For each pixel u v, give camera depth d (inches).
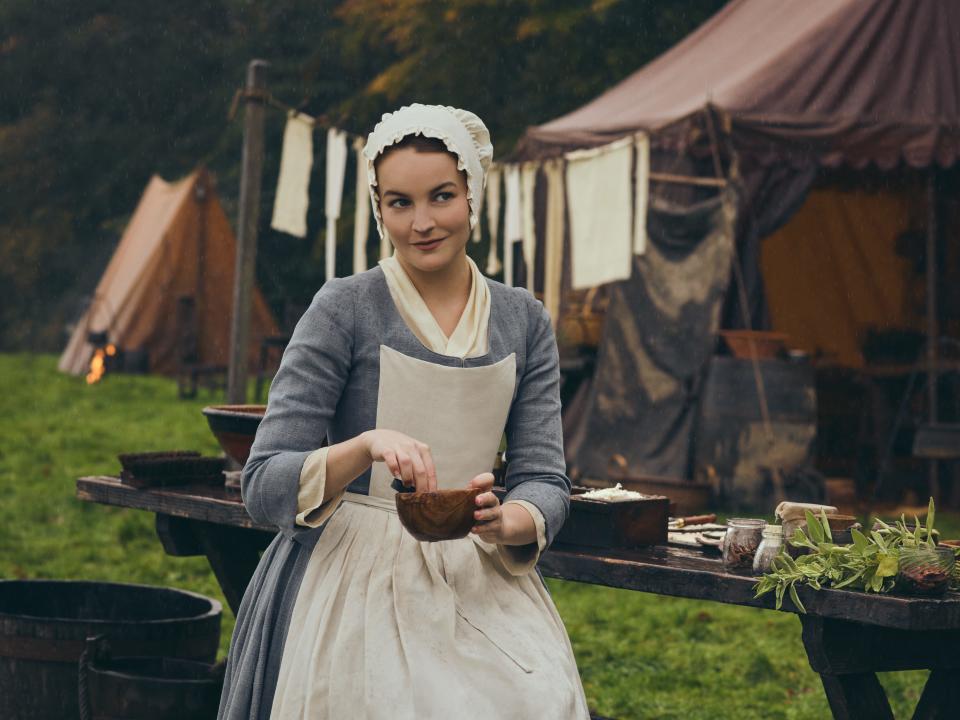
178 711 110.6
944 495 337.1
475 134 83.0
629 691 172.2
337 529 82.2
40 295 1034.7
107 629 117.0
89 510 296.4
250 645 82.2
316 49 885.8
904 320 396.8
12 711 116.6
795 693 173.2
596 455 317.7
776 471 292.7
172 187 705.6
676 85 352.2
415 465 74.0
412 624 77.4
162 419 471.5
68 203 1025.5
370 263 795.4
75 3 1010.7
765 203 310.3
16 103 1026.7
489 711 74.4
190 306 641.0
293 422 80.2
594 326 348.8
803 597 84.0
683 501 287.9
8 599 130.6
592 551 99.2
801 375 296.8
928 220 339.3
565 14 637.3
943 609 80.4
